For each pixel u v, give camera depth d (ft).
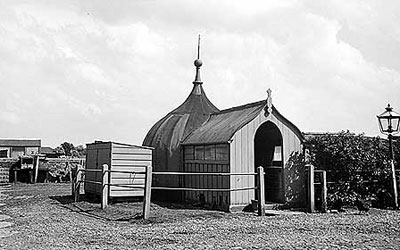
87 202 66.49
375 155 60.64
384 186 61.00
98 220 49.11
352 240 35.65
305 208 59.47
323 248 32.65
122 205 61.87
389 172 59.88
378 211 55.93
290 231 40.32
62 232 40.88
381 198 60.59
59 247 34.12
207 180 63.93
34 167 119.96
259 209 52.80
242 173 57.11
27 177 122.21
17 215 54.19
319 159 60.54
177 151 72.79
